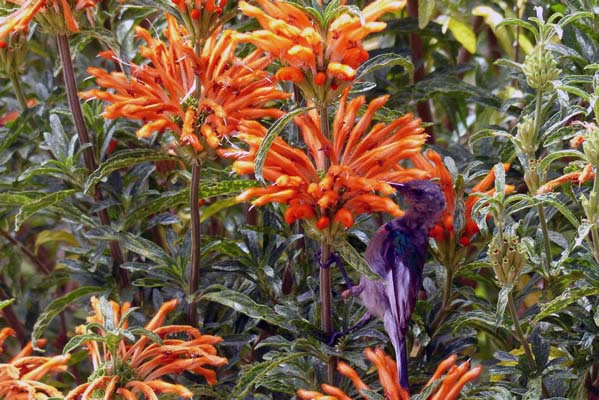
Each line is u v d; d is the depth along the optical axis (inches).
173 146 345.7
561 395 335.9
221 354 356.2
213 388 338.6
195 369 305.9
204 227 444.8
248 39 266.7
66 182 385.7
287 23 271.9
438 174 320.8
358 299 357.4
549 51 329.7
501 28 448.8
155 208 346.6
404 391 289.9
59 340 453.7
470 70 470.9
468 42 452.4
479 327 354.3
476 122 450.0
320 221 277.0
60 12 319.9
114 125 359.6
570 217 292.0
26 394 298.5
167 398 304.3
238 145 371.6
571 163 310.7
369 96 426.3
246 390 307.1
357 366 333.1
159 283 338.3
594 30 373.4
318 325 327.3
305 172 281.4
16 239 461.1
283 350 339.6
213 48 300.5
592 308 327.9
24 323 474.3
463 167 390.6
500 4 468.4
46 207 344.2
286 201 278.2
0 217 417.4
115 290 361.4
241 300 317.1
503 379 357.7
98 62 454.6
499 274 294.0
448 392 282.4
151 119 303.1
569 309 327.9
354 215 286.7
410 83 447.5
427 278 366.9
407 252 311.0
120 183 354.3
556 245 390.3
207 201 444.5
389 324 307.7
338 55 270.4
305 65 272.4
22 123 381.7
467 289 344.8
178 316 340.8
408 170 285.6
